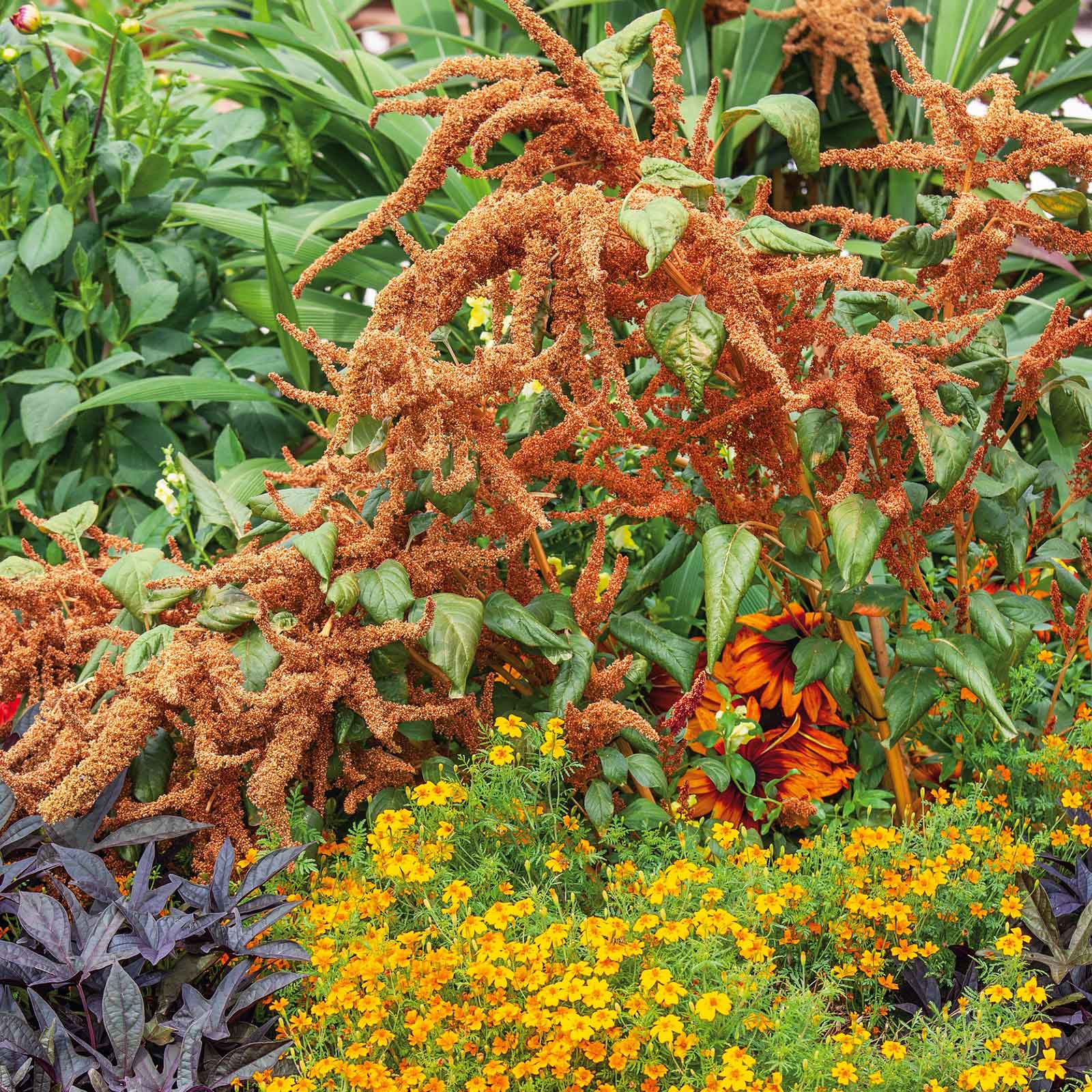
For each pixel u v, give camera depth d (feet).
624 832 4.95
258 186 10.09
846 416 4.43
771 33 9.87
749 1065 3.88
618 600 6.11
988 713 5.53
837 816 5.52
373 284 8.64
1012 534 5.28
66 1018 4.34
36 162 8.95
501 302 4.88
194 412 9.00
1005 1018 4.33
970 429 4.92
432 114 4.84
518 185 4.75
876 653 5.65
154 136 9.05
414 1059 4.26
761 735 5.59
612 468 5.17
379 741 5.23
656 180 4.39
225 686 4.59
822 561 5.47
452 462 4.71
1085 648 6.11
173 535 7.97
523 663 5.57
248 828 5.21
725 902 4.75
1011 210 4.86
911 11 9.74
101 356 9.04
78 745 4.81
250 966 4.35
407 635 4.74
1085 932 4.62
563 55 4.58
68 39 12.44
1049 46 10.61
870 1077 4.09
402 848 4.69
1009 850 4.87
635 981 4.34
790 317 4.96
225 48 9.78
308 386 8.32
